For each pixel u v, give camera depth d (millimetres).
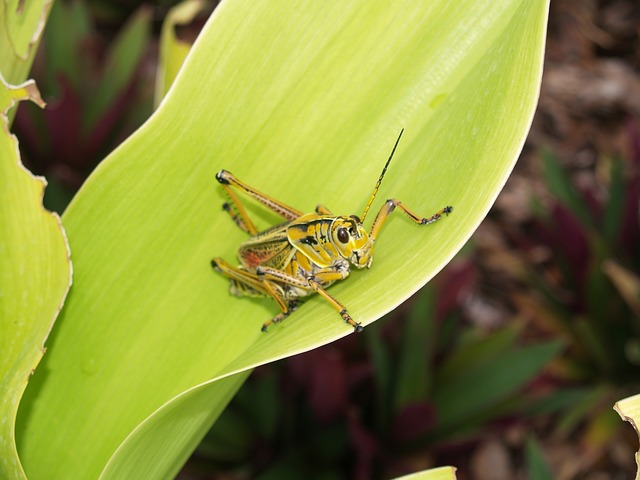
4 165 420
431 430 832
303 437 859
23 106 954
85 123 1068
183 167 461
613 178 1056
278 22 453
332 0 455
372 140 463
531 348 830
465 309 1176
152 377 467
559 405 835
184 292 474
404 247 438
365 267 462
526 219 1283
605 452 1007
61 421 462
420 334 804
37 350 425
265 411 833
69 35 1077
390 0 456
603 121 1438
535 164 1372
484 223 1277
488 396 818
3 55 439
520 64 422
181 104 451
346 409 807
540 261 1158
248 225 481
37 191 421
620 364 1009
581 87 1476
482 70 443
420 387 812
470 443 798
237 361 426
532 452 722
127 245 466
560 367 1002
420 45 456
